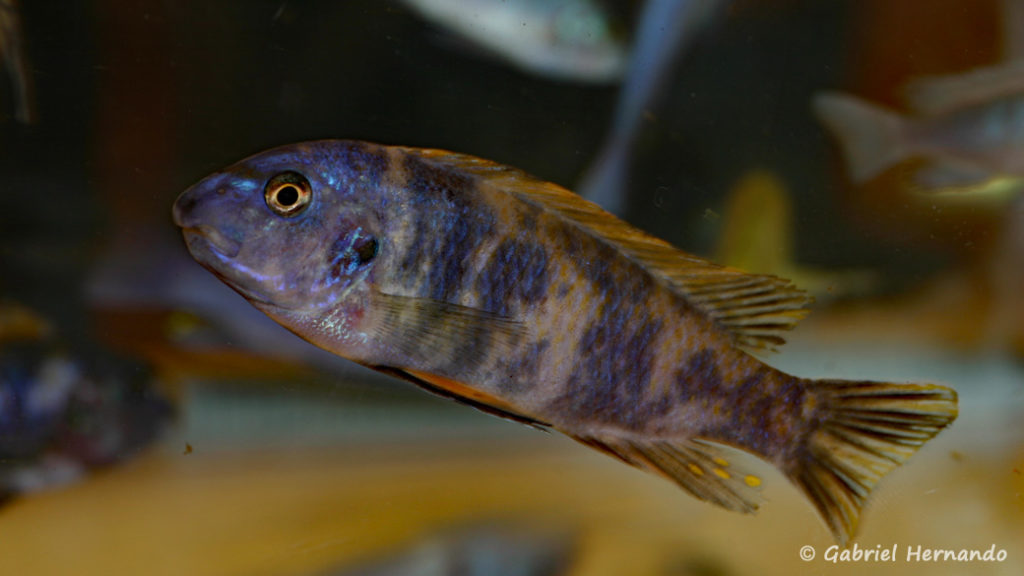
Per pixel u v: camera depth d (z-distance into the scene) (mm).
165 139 377
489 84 383
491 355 231
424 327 231
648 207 412
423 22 365
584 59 376
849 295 440
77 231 376
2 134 362
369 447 376
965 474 328
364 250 231
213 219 232
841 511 245
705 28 393
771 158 412
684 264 234
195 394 385
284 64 375
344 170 232
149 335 378
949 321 437
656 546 304
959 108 393
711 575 294
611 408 234
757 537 306
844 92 411
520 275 230
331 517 316
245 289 234
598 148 399
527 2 362
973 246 430
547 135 395
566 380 232
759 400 241
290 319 234
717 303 236
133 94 370
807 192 418
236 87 378
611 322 232
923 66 406
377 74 380
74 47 359
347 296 232
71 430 340
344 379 398
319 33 370
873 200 420
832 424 244
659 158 408
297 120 385
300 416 393
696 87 402
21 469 328
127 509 320
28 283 365
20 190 368
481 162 233
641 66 387
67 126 369
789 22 398
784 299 237
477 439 390
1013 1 385
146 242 379
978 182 400
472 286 230
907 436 245
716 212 416
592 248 232
